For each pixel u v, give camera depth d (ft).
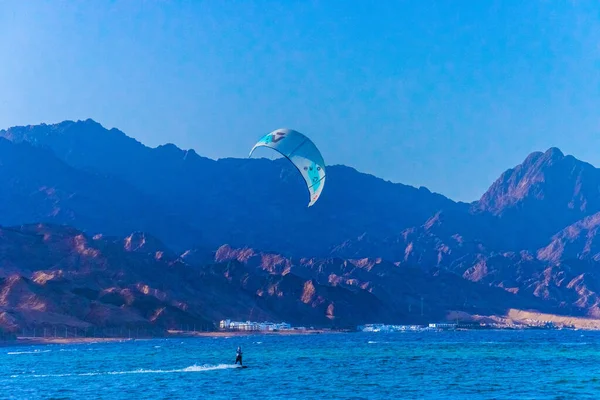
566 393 643.04
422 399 612.29
